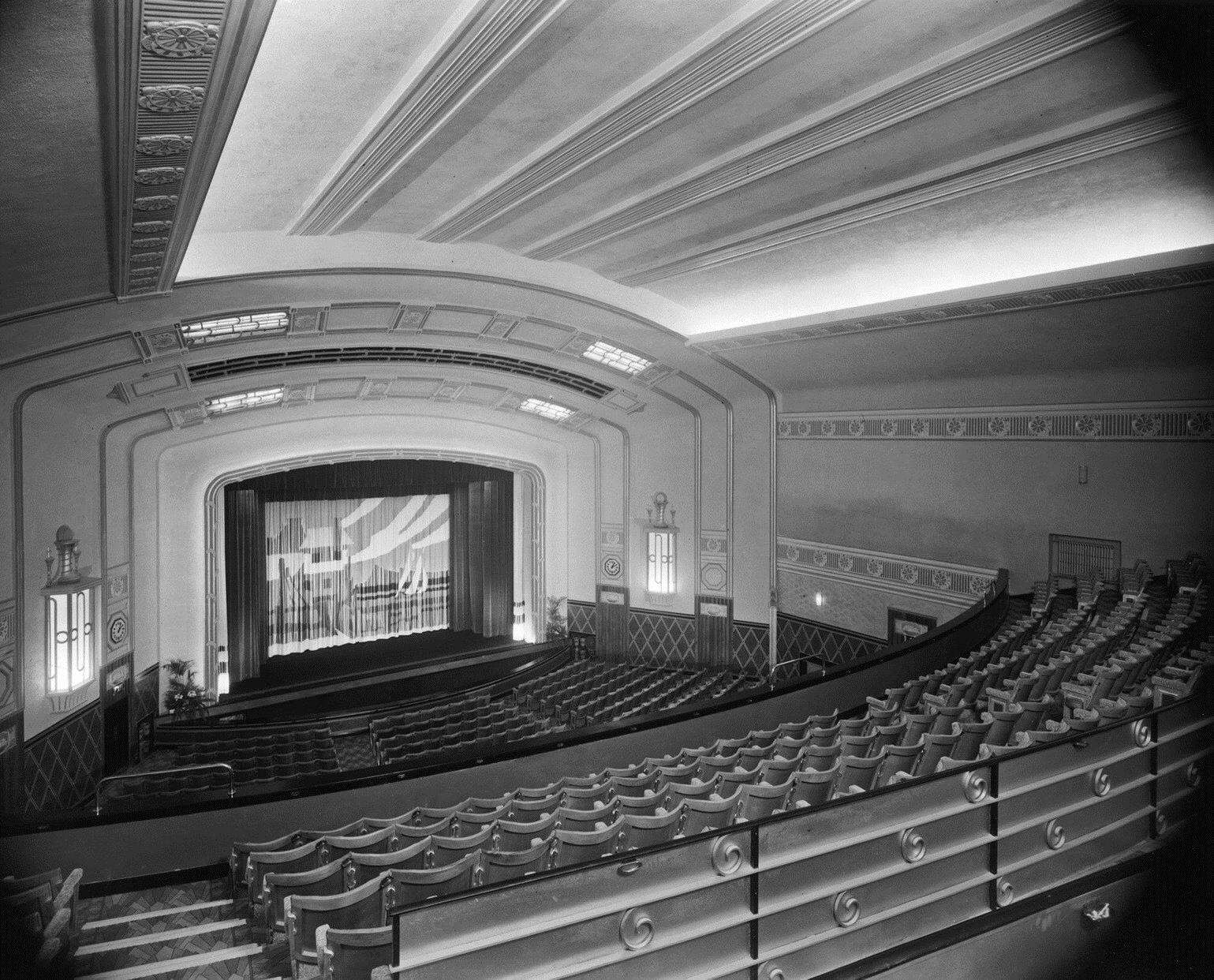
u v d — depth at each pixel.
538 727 14.85
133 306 9.73
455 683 19.95
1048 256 9.84
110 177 5.61
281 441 17.75
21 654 11.50
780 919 4.05
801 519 17.83
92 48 3.99
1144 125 6.98
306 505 20.78
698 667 19.69
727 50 6.32
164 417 14.81
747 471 18.78
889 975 4.03
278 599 20.47
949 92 6.90
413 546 22.28
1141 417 11.74
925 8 5.88
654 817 5.19
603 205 10.10
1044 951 4.45
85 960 5.60
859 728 7.73
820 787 5.71
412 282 11.77
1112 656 8.04
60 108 4.44
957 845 4.44
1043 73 6.50
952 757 5.91
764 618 18.78
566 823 5.90
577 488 21.52
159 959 5.62
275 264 10.11
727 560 19.27
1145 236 8.90
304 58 5.75
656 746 8.99
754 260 11.77
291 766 12.74
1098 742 4.93
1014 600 12.88
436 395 18.30
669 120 7.46
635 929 3.75
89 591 13.20
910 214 9.38
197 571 16.89
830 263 11.50
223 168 7.46
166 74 4.48
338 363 15.34
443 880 4.84
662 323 14.60
